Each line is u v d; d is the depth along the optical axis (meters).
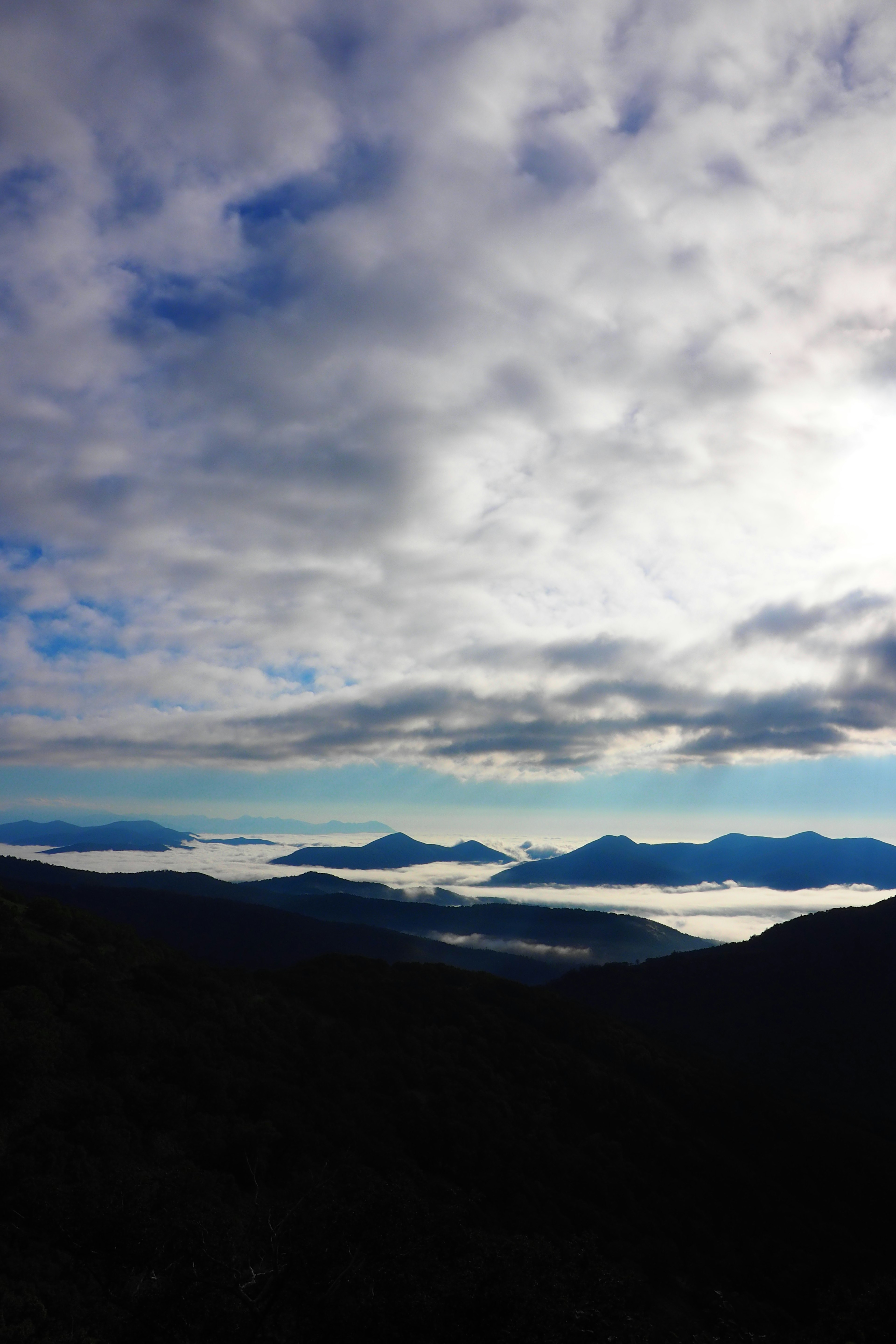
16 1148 28.03
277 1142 34.94
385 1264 14.87
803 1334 21.62
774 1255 39.09
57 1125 31.02
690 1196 42.59
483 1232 17.72
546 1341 13.73
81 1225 16.03
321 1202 15.82
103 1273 15.53
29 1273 21.25
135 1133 31.47
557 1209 37.91
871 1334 20.09
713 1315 32.38
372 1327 13.89
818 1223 42.50
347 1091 42.56
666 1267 36.06
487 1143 40.94
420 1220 16.27
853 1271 38.84
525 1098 47.09
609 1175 42.00
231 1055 41.88
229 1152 33.25
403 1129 40.34
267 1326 14.44
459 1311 14.17
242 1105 37.75
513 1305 14.31
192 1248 14.83
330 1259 14.74
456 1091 45.50
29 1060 33.00
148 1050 39.03
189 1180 18.95
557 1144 43.59
